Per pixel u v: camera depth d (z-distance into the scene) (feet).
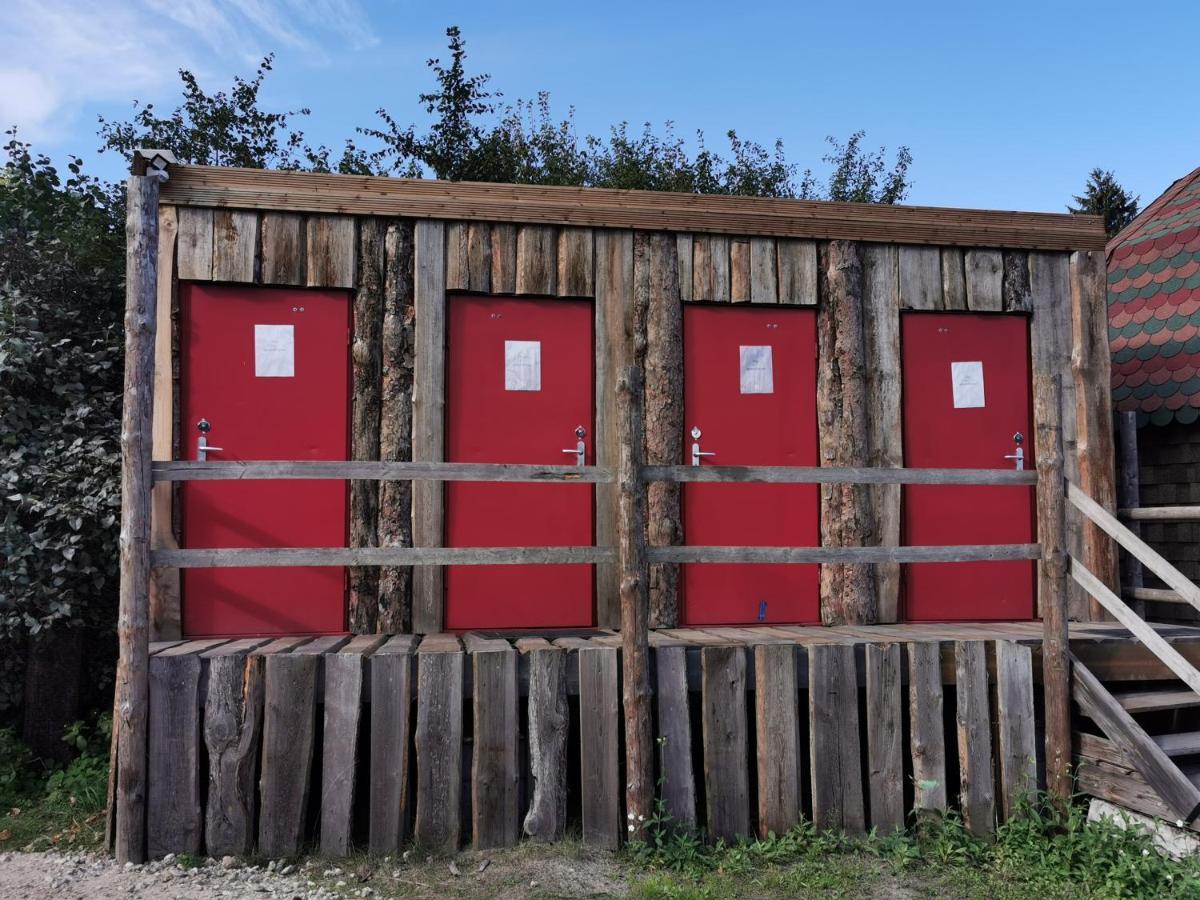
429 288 20.01
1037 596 21.99
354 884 14.80
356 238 19.89
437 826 15.81
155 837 15.55
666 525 20.56
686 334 21.01
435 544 19.77
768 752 16.72
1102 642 18.10
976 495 21.86
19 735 22.33
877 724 17.04
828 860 16.01
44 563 20.84
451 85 43.93
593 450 20.49
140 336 15.98
